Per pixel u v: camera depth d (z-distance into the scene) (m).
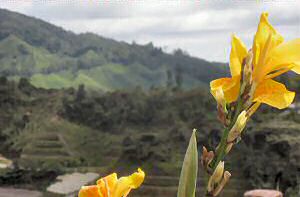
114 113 60.31
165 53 122.88
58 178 46.69
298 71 1.54
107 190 1.58
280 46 1.56
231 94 1.52
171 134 50.69
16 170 46.34
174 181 44.31
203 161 1.47
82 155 52.12
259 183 34.75
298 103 41.50
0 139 55.66
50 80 105.50
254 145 38.81
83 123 61.69
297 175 33.59
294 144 35.19
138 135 51.00
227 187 36.94
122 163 48.06
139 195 42.41
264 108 44.47
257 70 1.54
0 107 61.84
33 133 58.41
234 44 1.57
